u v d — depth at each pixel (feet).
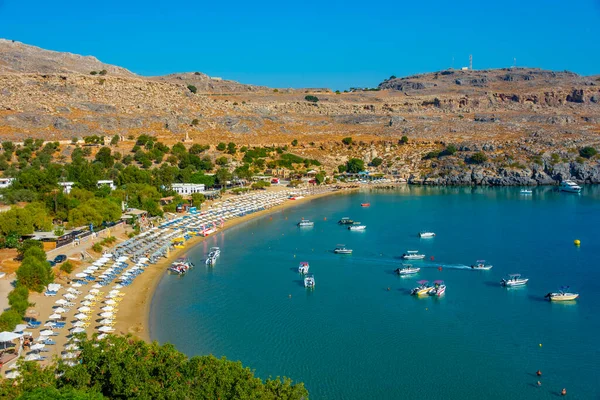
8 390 247.09
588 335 396.57
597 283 500.33
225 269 553.23
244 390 259.39
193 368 274.57
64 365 277.23
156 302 457.27
